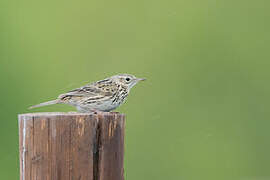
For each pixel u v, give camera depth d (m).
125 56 17.19
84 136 7.36
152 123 16.45
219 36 17.77
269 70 17.59
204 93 17.03
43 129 7.26
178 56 17.38
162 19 17.83
